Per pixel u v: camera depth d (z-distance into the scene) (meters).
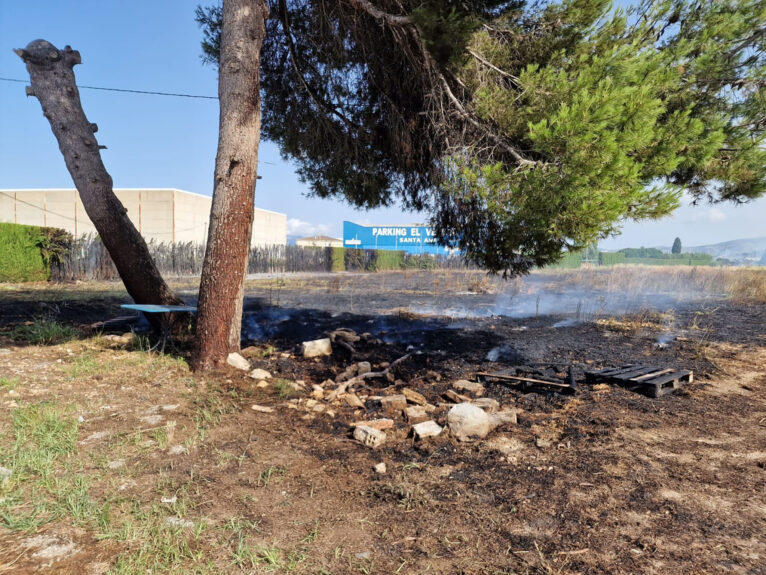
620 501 2.70
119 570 1.98
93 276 17.67
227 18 5.47
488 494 2.81
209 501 2.66
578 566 2.08
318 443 3.67
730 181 5.82
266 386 5.07
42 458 3.02
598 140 4.06
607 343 7.68
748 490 2.85
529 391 5.11
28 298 11.03
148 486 2.80
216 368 5.40
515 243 5.05
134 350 6.16
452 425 3.84
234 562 2.10
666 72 5.03
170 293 7.10
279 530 2.39
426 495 2.80
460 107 5.77
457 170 5.51
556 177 4.22
